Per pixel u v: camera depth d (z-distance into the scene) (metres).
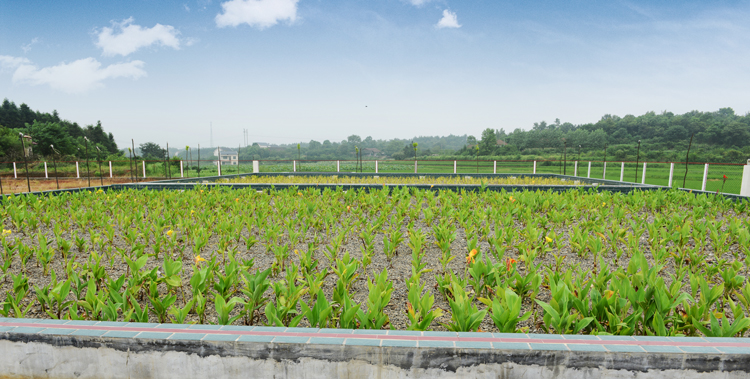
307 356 1.71
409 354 1.67
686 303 2.34
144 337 1.75
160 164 29.83
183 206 7.25
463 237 5.38
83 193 8.48
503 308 2.33
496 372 1.68
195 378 1.77
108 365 1.79
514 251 4.63
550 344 1.69
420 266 3.91
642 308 2.37
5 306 2.77
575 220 6.47
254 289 2.75
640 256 2.93
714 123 91.56
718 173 38.16
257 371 1.74
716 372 1.66
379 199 7.27
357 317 2.33
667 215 6.35
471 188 9.68
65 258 4.06
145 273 2.96
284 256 4.06
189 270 4.04
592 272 3.68
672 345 1.70
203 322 2.77
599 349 1.65
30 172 25.45
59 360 1.81
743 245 4.11
